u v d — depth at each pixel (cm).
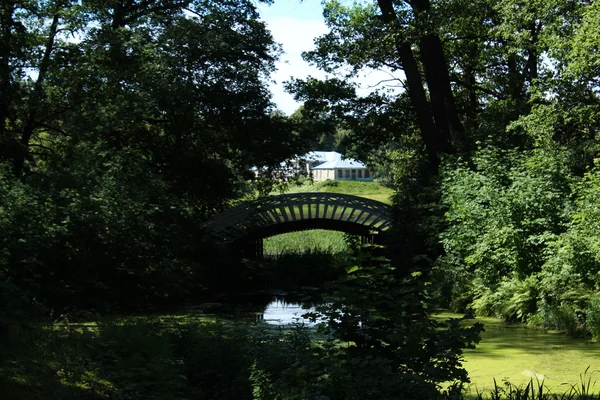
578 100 2106
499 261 1855
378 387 718
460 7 2481
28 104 2441
